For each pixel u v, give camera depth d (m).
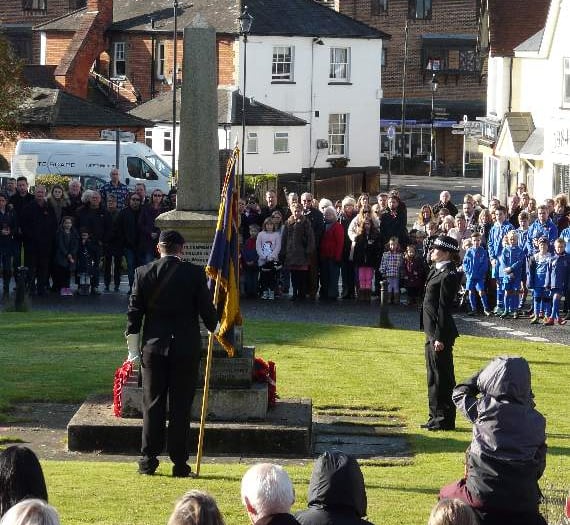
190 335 13.67
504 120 52.06
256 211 32.97
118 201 34.72
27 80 68.88
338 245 32.34
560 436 16.73
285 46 74.50
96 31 76.75
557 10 46.81
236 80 73.19
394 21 99.56
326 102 76.38
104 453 15.48
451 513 7.41
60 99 64.88
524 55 51.22
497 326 29.20
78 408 17.86
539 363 22.97
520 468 9.44
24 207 31.58
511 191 53.62
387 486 13.45
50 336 23.94
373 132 78.81
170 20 76.56
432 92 95.38
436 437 16.69
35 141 49.66
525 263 30.61
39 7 94.06
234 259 14.99
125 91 77.12
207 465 14.64
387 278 31.98
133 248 31.89
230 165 14.92
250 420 16.00
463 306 32.22
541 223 30.80
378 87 78.44
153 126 66.38
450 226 31.78
